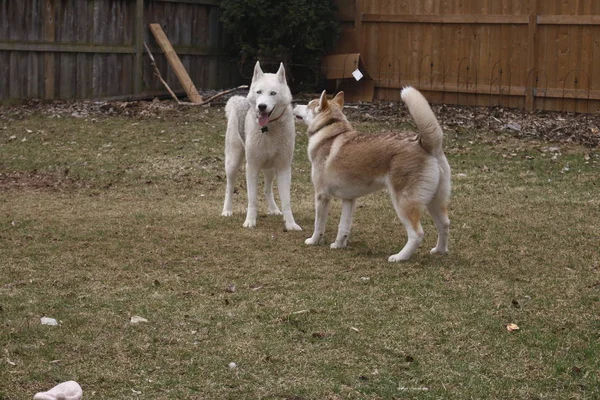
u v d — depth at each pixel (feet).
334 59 59.00
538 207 33.09
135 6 57.67
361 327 19.21
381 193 36.50
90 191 36.99
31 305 20.35
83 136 47.06
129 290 21.76
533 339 18.58
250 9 57.67
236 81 64.03
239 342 18.20
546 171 40.29
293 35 58.18
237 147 31.22
